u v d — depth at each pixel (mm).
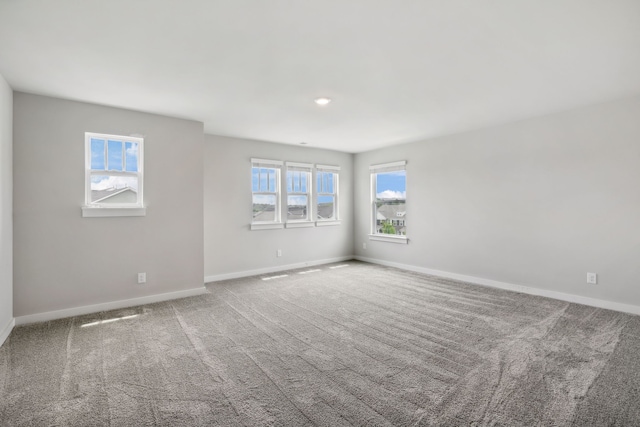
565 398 1957
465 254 4918
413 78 2854
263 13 1861
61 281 3334
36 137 3193
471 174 4812
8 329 2916
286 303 3852
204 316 3406
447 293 4262
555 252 3979
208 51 2330
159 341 2789
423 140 5457
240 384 2127
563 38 2170
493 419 1771
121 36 2113
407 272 5559
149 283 3850
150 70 2650
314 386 2100
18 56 2389
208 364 2391
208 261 4980
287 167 5836
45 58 2424
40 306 3229
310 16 1896
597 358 2449
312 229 6207
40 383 2137
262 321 3264
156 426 1733
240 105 3582
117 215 3623
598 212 3633
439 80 2902
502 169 4449
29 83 2914
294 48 2297
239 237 5289
